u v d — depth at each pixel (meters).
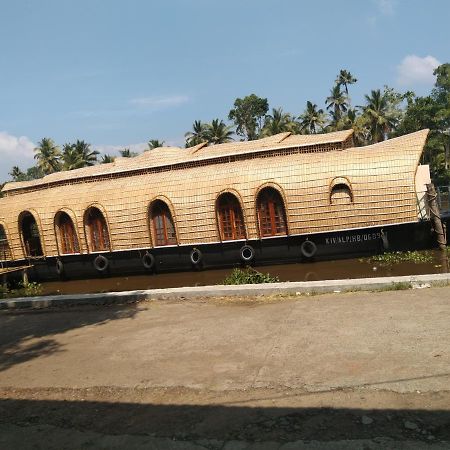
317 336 5.38
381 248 13.77
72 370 5.42
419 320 5.46
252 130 56.78
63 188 18.34
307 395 3.96
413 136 14.53
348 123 41.91
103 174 17.91
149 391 4.52
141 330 6.67
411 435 3.20
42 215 17.58
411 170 13.27
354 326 5.55
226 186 14.74
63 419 4.19
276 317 6.38
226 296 7.96
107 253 16.72
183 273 15.73
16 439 3.92
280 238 14.41
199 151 17.66
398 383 3.95
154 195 15.70
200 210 15.02
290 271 13.70
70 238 17.50
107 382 4.91
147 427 3.82
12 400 4.79
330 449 3.16
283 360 4.80
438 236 13.59
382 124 40.38
